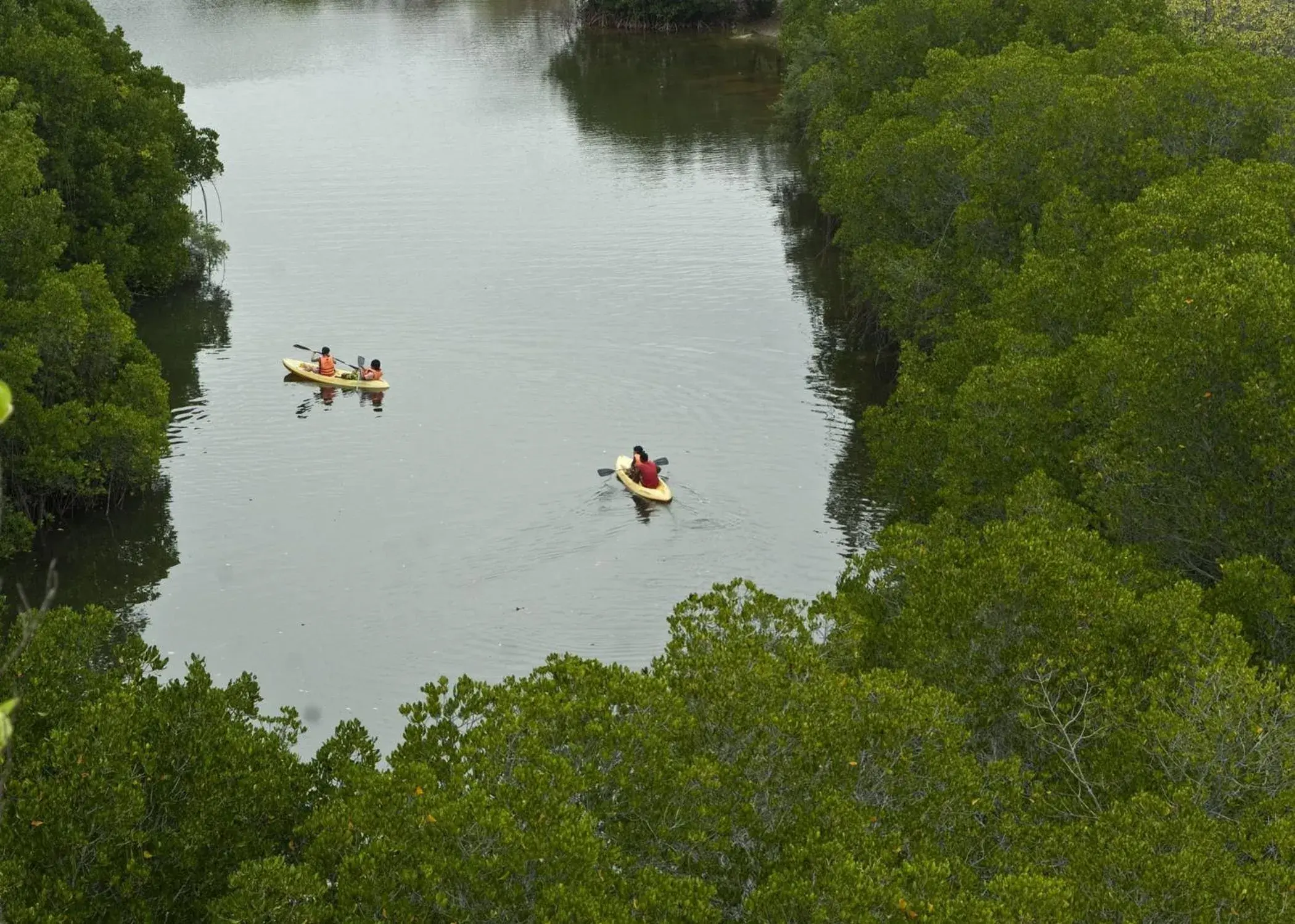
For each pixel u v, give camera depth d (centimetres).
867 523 4384
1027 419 3503
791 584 4006
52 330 4481
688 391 5512
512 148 9700
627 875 1812
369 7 16538
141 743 1973
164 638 3806
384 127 10331
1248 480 2981
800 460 4888
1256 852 1933
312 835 1930
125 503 4653
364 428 5169
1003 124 5294
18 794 1834
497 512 4450
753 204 8288
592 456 4869
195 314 6494
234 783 1994
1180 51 6569
